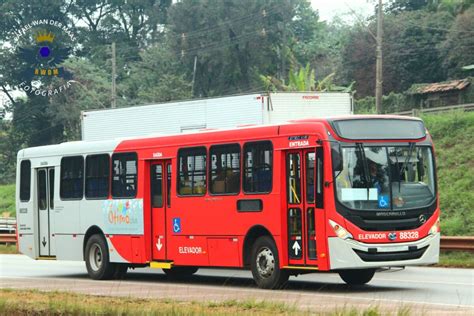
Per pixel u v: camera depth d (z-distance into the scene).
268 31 124.06
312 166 29.05
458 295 27.08
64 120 124.44
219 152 32.22
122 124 49.50
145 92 120.25
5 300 25.95
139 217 35.28
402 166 29.14
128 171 36.03
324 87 92.00
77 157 38.56
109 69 131.38
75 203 38.47
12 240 64.62
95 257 37.31
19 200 41.12
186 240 33.38
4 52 129.62
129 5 139.50
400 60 102.31
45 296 27.80
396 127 29.38
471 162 58.75
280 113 43.56
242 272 40.00
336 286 31.17
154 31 141.38
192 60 123.94
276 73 126.56
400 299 26.33
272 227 30.00
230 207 31.59
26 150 41.12
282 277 29.92
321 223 28.55
